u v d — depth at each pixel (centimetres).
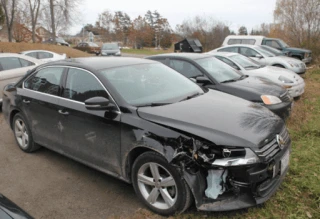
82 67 392
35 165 446
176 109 331
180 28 3828
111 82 360
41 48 2655
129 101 341
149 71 420
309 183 343
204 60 672
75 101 381
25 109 464
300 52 1532
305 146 455
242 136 283
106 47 2916
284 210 304
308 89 927
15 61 798
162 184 301
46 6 3250
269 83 632
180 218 296
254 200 279
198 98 381
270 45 1605
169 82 412
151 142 297
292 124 559
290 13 1972
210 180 278
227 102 372
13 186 387
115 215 317
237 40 1689
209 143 277
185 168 277
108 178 400
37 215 324
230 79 628
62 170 428
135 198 349
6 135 584
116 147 334
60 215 323
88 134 364
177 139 286
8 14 2956
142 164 313
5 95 516
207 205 276
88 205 339
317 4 1873
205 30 3195
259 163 275
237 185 277
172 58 686
